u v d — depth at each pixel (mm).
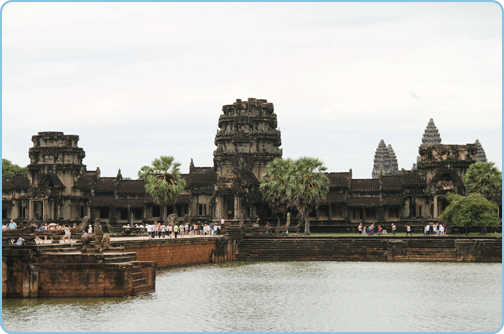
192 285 72812
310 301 63531
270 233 120438
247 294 67188
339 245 105500
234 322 53906
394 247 102938
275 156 156750
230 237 105875
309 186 120250
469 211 115625
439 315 57219
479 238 102562
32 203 151125
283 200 126312
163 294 65188
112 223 152750
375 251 103438
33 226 62031
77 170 156125
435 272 85500
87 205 155000
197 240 97250
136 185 156125
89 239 61812
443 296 66375
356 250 104250
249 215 146375
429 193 142000
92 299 58312
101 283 58781
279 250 106750
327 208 148875
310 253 105438
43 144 157750
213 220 143375
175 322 52844
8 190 157000
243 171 150500
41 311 54156
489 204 116312
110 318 52781
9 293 58219
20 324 50562
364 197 147750
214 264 99125
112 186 155750
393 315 57188
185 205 153000
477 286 72875
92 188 155250
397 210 147875
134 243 78250
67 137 157250
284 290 70000
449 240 102250
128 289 60000
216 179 151750
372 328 52406
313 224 146625
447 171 140875
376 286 73000
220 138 157375
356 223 147875
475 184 133875
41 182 152125
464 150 143250
